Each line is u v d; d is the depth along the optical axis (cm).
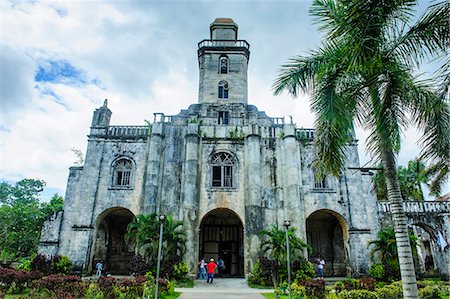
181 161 2802
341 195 2758
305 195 2748
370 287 1770
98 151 2867
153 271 2153
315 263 2977
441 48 909
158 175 2750
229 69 3434
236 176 2775
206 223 3128
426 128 1015
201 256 3005
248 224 2564
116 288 1522
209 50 3491
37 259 2311
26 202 5528
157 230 2238
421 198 3234
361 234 2641
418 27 948
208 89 3338
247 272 2459
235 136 2892
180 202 2659
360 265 2559
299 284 1739
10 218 3691
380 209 2752
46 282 1548
